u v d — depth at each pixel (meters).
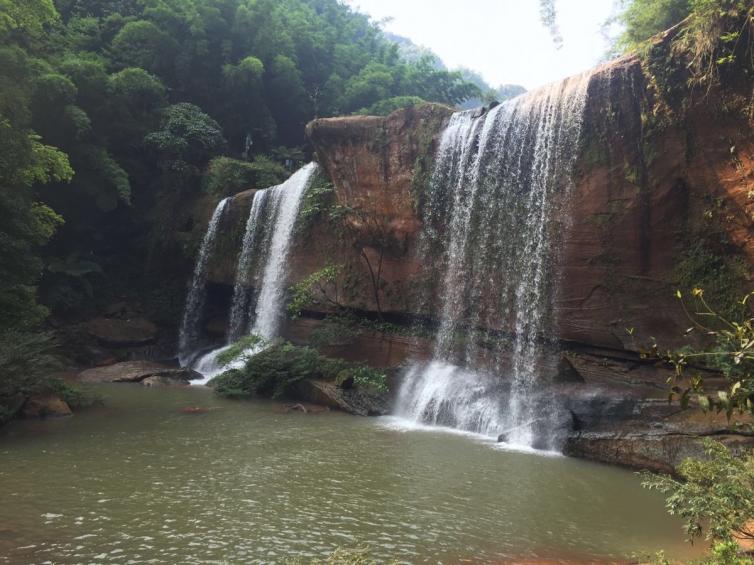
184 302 27.23
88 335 23.73
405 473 8.73
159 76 35.91
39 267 15.66
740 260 10.52
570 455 10.32
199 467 8.69
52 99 24.09
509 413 12.31
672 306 11.30
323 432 11.62
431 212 16.77
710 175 10.87
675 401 10.12
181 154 30.33
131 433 10.95
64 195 26.70
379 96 42.06
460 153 16.22
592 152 12.55
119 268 28.47
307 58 44.59
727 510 4.48
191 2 36.41
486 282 14.86
